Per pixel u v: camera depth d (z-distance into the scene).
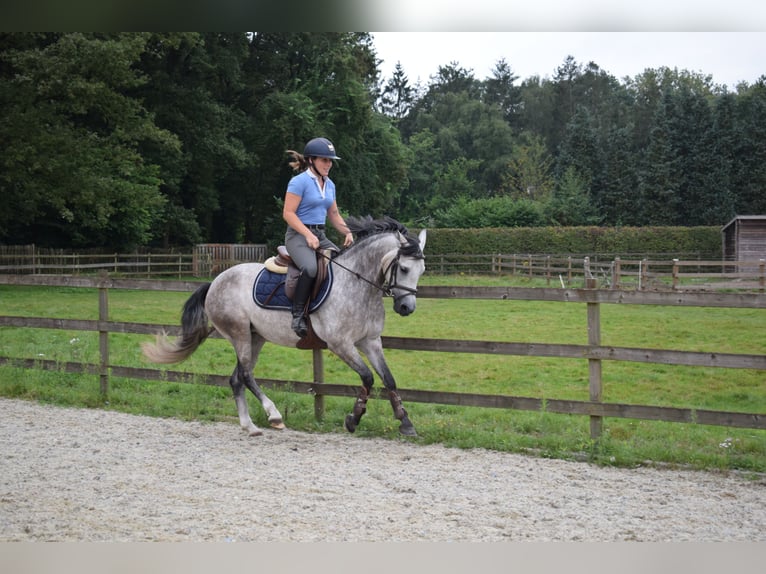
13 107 27.41
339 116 45.19
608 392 10.38
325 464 6.45
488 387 10.55
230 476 6.05
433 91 111.56
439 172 80.25
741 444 7.10
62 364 9.47
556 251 41.91
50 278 9.45
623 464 6.52
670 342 15.02
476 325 17.42
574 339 15.23
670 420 6.70
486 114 91.56
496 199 52.28
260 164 43.84
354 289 7.06
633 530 4.94
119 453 6.73
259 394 7.65
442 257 40.25
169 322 17.23
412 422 7.88
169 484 5.81
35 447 6.89
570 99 104.94
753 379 11.41
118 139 31.81
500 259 35.78
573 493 5.70
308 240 6.99
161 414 8.39
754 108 68.00
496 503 5.43
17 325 9.68
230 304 7.62
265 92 46.34
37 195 28.03
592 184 67.75
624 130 72.06
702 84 101.44
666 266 41.16
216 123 40.84
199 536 4.72
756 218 34.97
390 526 4.94
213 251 39.56
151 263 33.84
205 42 40.44
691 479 6.14
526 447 7.07
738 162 66.50
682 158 65.94
